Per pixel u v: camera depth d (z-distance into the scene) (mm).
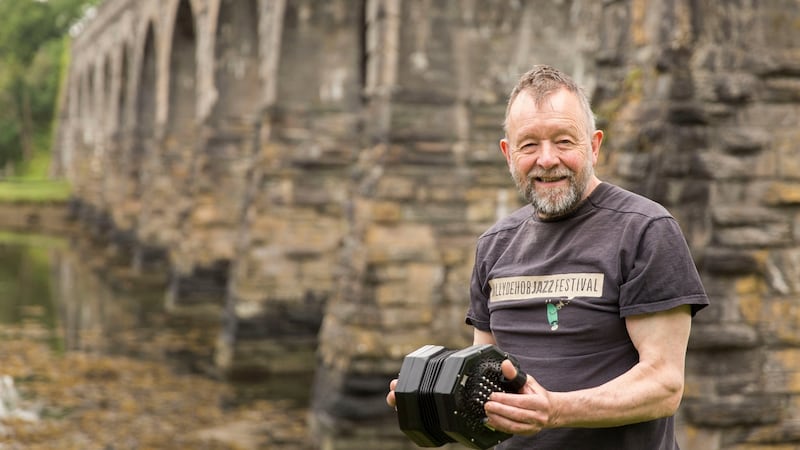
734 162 8648
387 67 14688
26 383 18047
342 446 14508
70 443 13898
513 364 3254
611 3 9336
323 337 15672
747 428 8750
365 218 14844
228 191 27047
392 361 14617
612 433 3482
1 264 39281
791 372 8789
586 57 9859
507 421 3160
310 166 20672
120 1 47406
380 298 14664
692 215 8609
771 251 8742
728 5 8641
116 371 19641
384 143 14672
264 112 20562
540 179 3516
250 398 18094
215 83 26734
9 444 13672
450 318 14781
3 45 87500
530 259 3650
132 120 42656
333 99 20625
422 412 3240
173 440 14469
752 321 8742
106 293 32438
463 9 14938
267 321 20812
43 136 88125
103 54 54312
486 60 15023
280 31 20250
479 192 14883
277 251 20781
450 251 14781
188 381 19297
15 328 24578
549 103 3482
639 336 3395
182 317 26906
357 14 20641
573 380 3479
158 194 34562
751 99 8688
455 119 14891
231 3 26500
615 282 3438
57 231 57344
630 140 8875
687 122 8555
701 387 8672
